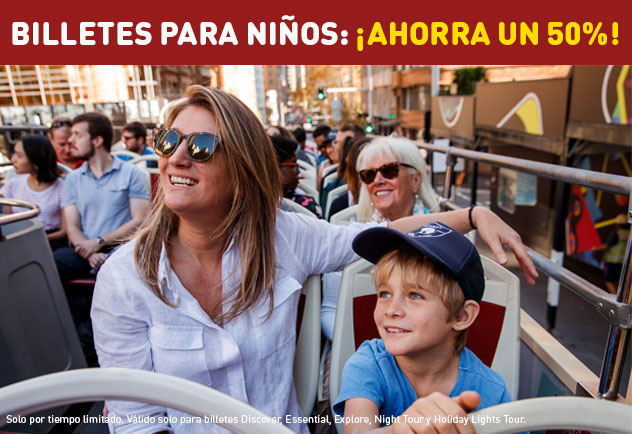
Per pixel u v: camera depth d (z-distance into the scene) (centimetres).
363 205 249
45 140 357
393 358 117
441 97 1362
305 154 837
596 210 720
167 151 111
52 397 65
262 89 13850
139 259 117
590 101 573
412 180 226
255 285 123
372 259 117
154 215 123
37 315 233
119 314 117
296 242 138
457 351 116
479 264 109
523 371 179
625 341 117
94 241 313
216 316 125
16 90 4766
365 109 4862
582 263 759
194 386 66
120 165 338
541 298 659
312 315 144
